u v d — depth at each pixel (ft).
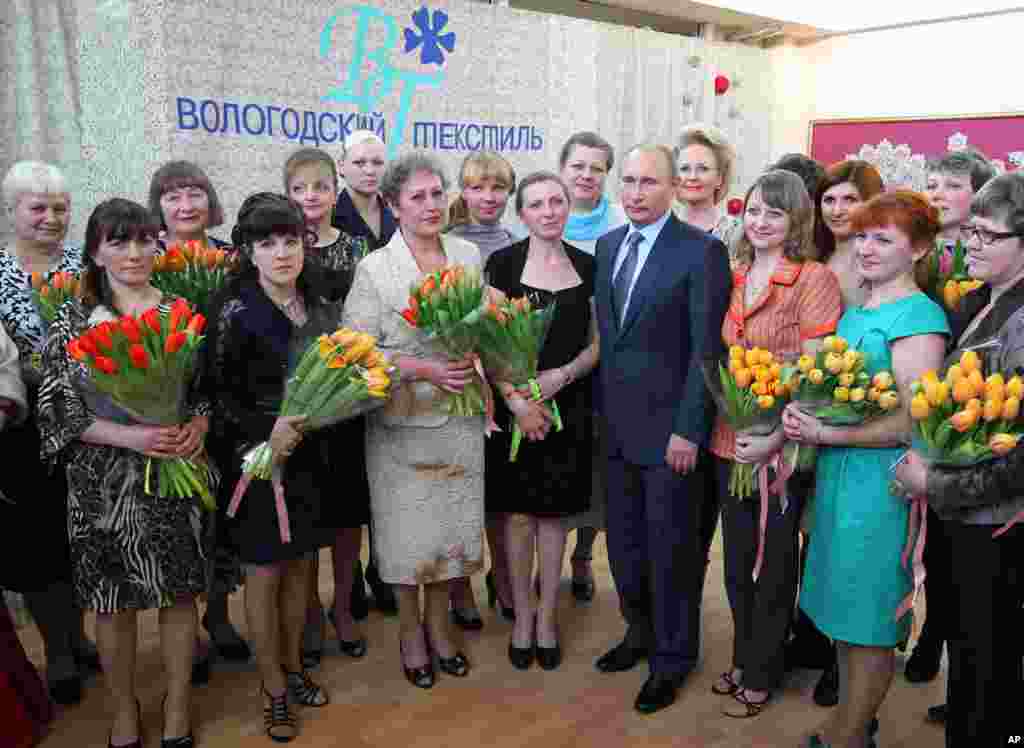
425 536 7.86
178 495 6.73
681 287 7.34
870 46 19.83
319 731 7.56
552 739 7.45
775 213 7.02
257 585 7.22
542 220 7.95
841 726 6.77
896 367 5.98
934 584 8.07
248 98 12.65
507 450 8.30
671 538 7.72
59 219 7.87
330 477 7.68
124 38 11.35
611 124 17.83
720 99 19.90
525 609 8.67
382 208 10.24
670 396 7.55
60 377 6.50
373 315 7.59
